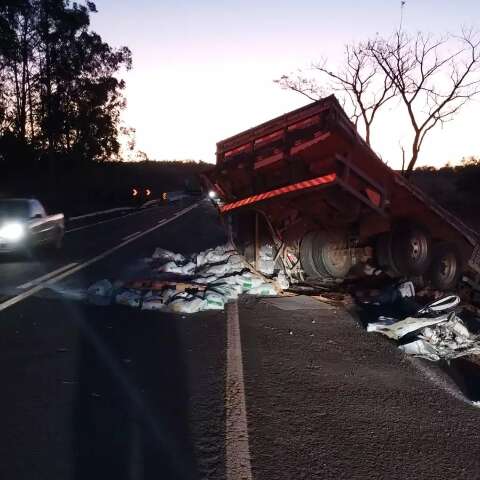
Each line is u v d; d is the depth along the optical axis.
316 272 10.82
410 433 4.45
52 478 3.57
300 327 7.78
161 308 8.48
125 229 24.78
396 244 10.39
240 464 3.81
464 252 11.67
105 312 8.24
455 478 3.77
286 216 10.88
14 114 44.16
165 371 5.69
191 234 22.73
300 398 5.09
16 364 5.75
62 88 46.06
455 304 7.75
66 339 6.73
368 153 9.40
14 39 40.12
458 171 45.44
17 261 13.62
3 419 4.41
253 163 9.96
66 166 50.94
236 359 6.12
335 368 6.03
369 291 10.01
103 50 47.59
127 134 53.25
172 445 4.07
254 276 10.51
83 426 4.33
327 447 4.13
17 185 42.84
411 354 6.76
